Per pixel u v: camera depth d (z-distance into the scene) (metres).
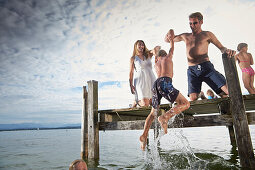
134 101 5.97
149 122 3.62
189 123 3.86
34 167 4.28
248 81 6.52
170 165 3.72
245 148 3.15
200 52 5.82
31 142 11.36
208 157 4.30
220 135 10.37
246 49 6.61
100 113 5.12
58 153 6.29
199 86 5.81
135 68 5.94
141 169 3.54
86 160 4.60
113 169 3.62
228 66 3.44
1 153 6.70
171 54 3.73
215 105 4.50
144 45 5.94
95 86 5.13
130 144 7.89
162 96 3.50
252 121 3.28
